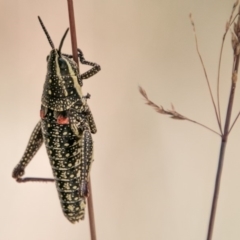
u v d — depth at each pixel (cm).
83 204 20
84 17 22
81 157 20
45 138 20
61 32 22
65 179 20
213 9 22
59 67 19
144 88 22
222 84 22
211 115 22
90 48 22
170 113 21
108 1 22
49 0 22
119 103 22
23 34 22
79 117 20
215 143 22
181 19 22
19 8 22
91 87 22
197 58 22
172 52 22
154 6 22
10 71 22
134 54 22
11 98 22
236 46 20
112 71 22
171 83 22
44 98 20
